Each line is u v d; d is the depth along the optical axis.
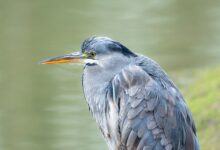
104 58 9.67
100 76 9.70
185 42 20.84
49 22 22.77
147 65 9.52
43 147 14.96
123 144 9.29
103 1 24.53
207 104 14.57
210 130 13.53
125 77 9.40
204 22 22.59
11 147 15.05
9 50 20.72
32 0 24.77
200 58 19.56
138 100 9.16
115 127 9.45
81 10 23.58
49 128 15.77
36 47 20.69
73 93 17.25
